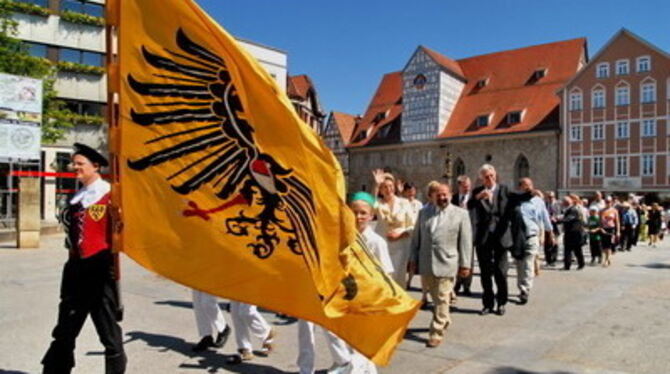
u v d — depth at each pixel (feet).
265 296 11.92
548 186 159.74
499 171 168.45
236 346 19.27
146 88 11.99
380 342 12.46
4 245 52.70
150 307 25.46
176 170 12.07
